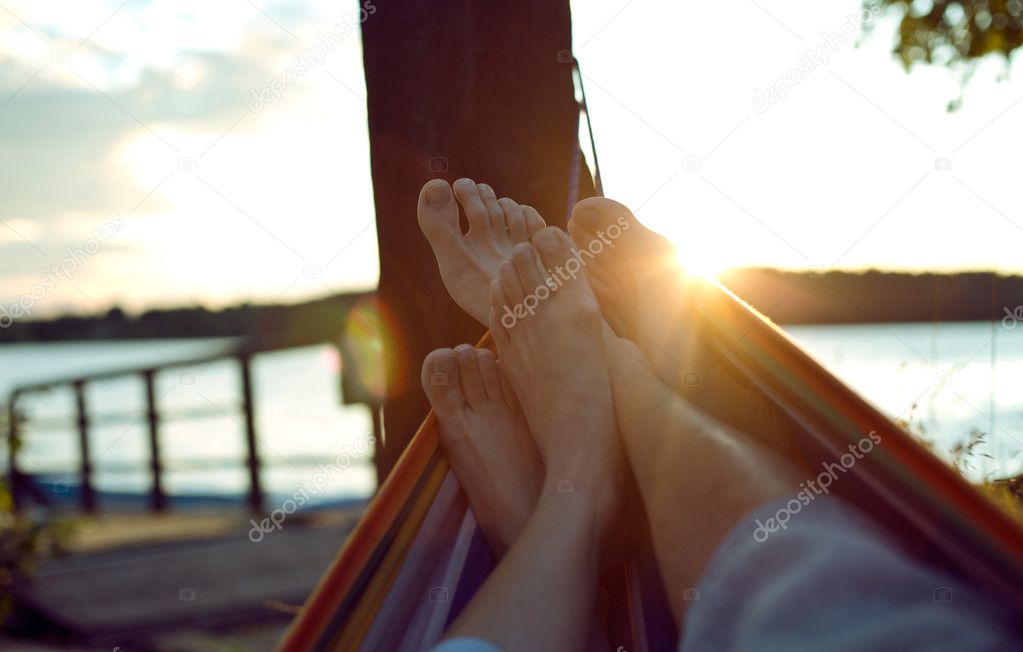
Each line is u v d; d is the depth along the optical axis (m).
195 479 7.09
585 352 1.27
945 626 0.61
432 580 1.09
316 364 12.12
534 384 1.28
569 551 0.99
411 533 1.07
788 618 0.67
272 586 3.98
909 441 0.86
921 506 0.82
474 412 1.35
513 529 1.25
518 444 1.32
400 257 1.82
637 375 1.23
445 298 1.81
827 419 1.00
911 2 3.21
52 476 5.17
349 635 0.87
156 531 5.29
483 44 1.79
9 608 3.69
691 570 0.90
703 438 0.97
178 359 6.54
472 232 1.70
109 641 3.39
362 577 0.93
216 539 4.96
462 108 1.79
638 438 1.13
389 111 1.79
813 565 0.70
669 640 1.02
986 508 0.75
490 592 0.92
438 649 0.79
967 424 2.09
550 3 1.80
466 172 1.80
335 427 8.40
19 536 3.90
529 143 1.81
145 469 6.39
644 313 1.39
